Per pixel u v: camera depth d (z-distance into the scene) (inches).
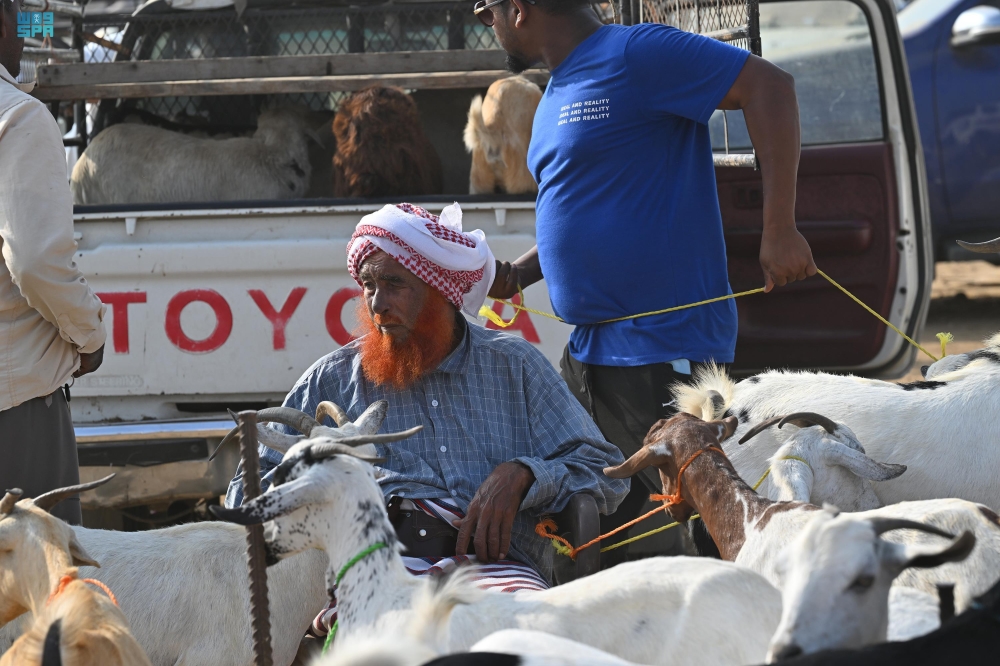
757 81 281.1
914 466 267.3
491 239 358.0
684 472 231.0
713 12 338.6
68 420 279.0
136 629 247.8
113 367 359.6
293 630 256.8
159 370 359.3
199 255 356.2
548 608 181.9
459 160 458.3
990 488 263.9
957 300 847.7
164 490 354.3
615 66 288.7
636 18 388.5
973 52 709.9
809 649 136.6
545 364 268.4
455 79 398.0
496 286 332.8
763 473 271.7
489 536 238.7
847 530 140.6
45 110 255.1
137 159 425.7
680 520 246.4
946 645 129.3
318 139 441.1
